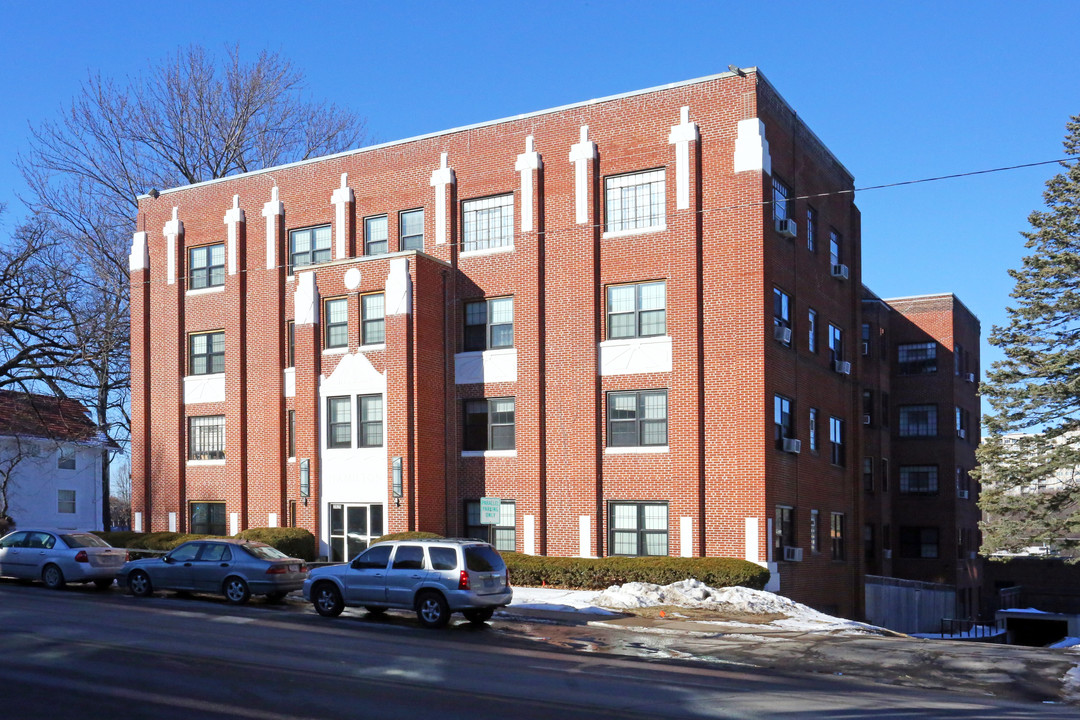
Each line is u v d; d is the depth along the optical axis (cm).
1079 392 3378
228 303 3662
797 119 3183
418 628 1984
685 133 2909
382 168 3409
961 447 5081
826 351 3350
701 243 2884
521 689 1332
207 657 1542
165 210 3866
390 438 3086
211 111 5350
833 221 3494
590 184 3036
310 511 3231
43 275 4506
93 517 5338
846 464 3488
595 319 3002
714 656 1733
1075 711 1320
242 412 3588
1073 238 3469
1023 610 5497
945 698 1400
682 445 2847
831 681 1524
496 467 3138
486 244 3228
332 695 1269
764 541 2723
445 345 3219
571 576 2781
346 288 3238
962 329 5247
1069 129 3528
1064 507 3656
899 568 4959
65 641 1672
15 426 4919
